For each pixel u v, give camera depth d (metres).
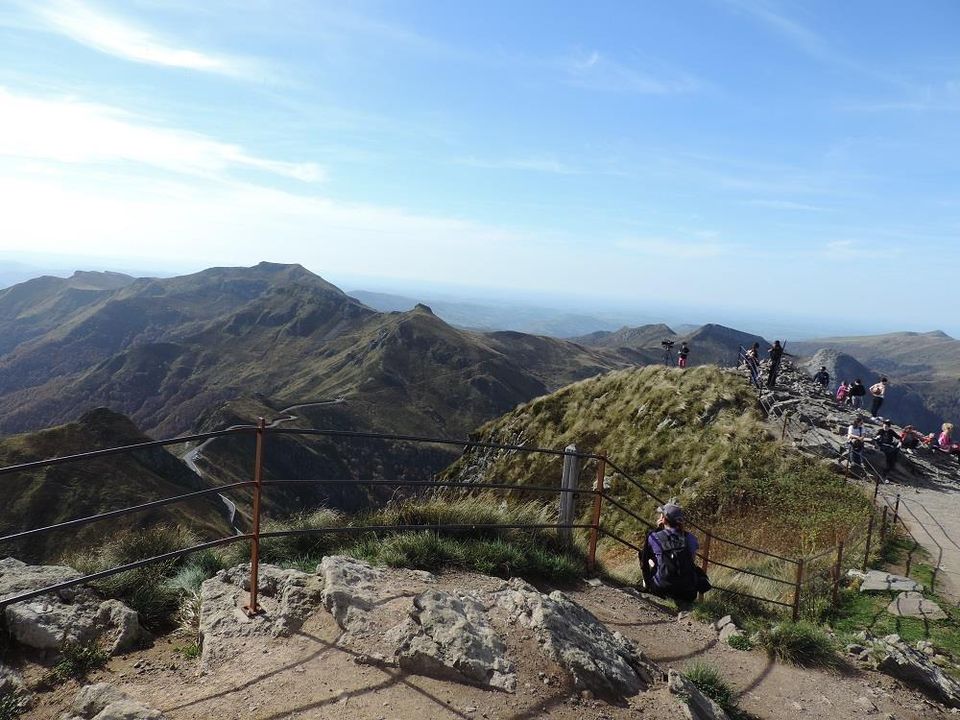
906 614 9.77
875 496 17.17
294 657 5.12
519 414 31.22
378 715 4.37
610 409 27.52
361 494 133.62
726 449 20.19
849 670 7.29
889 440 20.77
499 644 5.39
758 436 20.78
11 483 85.75
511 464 27.55
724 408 23.14
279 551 8.16
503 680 4.95
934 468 22.58
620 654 5.95
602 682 5.23
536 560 8.38
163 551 7.79
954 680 7.37
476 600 6.23
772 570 12.00
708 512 17.91
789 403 24.98
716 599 9.24
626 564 10.79
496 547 8.19
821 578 11.07
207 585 6.52
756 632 7.88
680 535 8.31
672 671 5.68
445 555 7.76
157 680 5.02
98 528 61.38
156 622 6.26
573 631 5.85
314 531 6.59
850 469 19.28
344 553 8.00
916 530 15.27
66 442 101.62
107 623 5.79
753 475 18.86
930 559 13.16
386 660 5.04
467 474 30.30
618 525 18.69
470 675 4.97
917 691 7.00
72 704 4.66
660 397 25.17
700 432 22.00
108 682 4.98
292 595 6.09
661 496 19.50
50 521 80.81
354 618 5.59
